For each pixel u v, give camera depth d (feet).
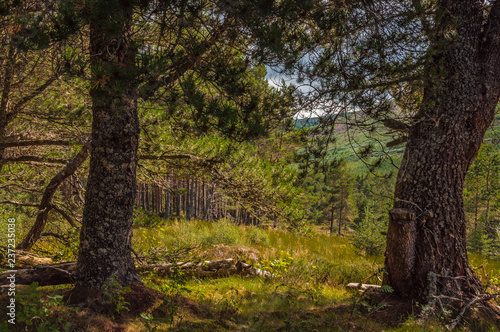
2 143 17.37
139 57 10.18
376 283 23.72
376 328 13.17
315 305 16.83
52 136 20.62
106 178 12.56
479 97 16.11
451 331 13.16
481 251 59.88
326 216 133.49
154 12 9.79
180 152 20.92
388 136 17.10
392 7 13.60
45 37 8.34
